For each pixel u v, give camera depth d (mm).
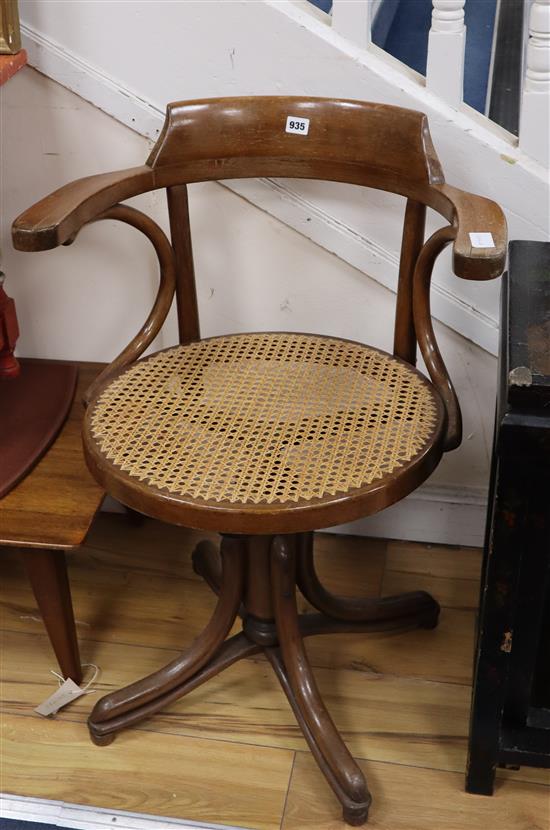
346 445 1249
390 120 1404
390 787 1414
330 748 1371
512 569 1178
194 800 1396
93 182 1368
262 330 1747
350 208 1585
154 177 1444
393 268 1617
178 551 1854
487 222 1209
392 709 1537
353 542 1877
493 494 1359
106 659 1627
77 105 1588
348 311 1695
